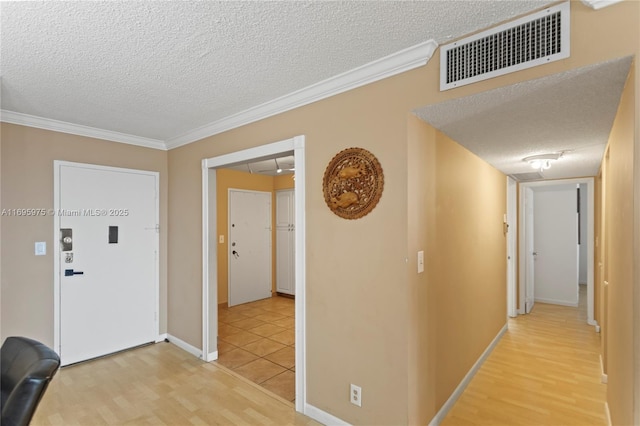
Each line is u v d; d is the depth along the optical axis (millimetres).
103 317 3383
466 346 2832
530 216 5207
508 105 1810
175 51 1829
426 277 2125
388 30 1646
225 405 2494
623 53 1299
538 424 2266
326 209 2270
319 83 2229
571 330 4207
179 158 3725
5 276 2822
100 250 3373
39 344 1409
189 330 3529
